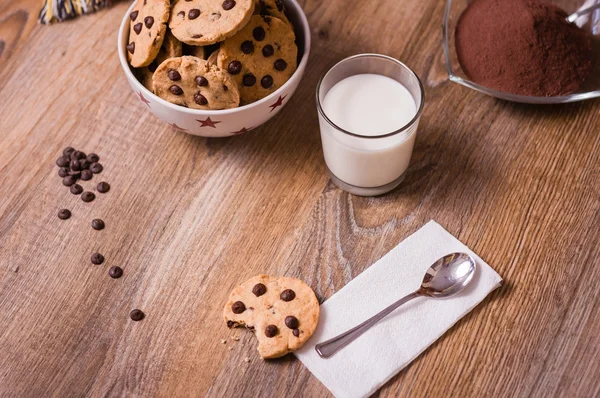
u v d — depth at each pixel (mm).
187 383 651
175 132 759
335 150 689
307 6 818
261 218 718
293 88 708
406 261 687
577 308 672
